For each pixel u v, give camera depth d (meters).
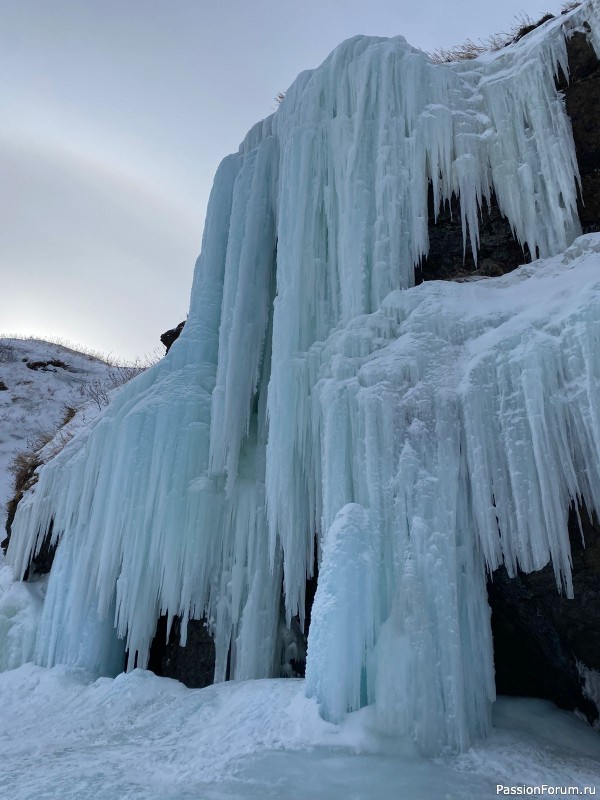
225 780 3.73
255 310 8.02
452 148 7.04
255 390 7.82
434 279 6.90
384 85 7.34
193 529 7.28
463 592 4.73
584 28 6.61
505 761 3.98
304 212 7.39
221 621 7.02
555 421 4.58
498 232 6.77
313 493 6.35
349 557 4.82
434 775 3.70
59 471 9.12
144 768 4.11
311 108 7.87
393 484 5.09
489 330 5.50
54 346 29.36
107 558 7.40
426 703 4.18
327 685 4.50
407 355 5.60
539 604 5.33
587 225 6.26
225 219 9.24
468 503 4.95
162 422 7.72
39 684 7.34
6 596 8.94
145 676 6.60
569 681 5.47
